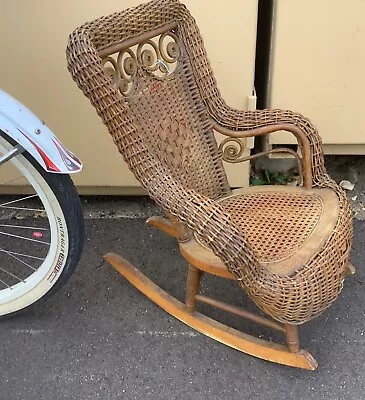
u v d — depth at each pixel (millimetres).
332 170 2592
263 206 1823
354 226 2322
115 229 2350
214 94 1849
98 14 2006
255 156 1928
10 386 1789
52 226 1743
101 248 2260
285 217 1760
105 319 1980
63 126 2213
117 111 1539
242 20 2020
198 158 1856
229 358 1836
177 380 1788
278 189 1903
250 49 2078
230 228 1462
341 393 1733
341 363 1810
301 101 2211
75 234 1729
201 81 1832
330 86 2174
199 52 1821
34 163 1624
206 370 1810
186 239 1742
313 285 1559
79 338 1922
